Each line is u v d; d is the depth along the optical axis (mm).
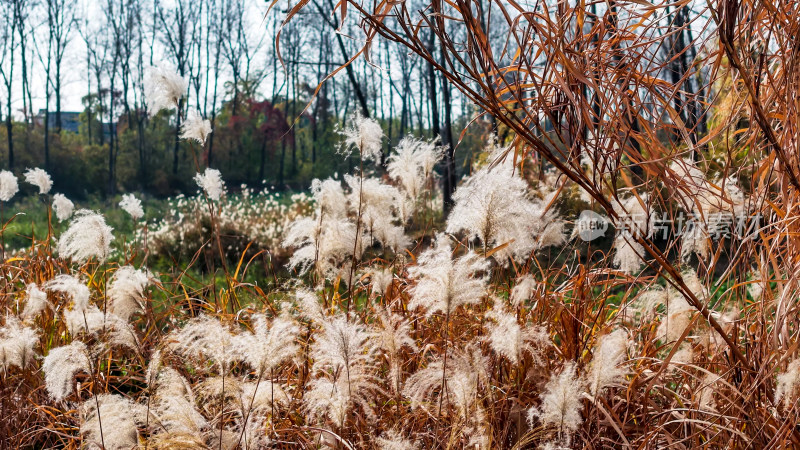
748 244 2346
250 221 12500
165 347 2779
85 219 3221
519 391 2473
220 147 44219
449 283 2180
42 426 3000
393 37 1675
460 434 2188
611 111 1862
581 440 2336
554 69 1812
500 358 2602
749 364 2273
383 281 3061
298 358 2719
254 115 45000
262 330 2193
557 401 1941
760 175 2191
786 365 2086
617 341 2271
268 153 45625
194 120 3910
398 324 2846
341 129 3465
